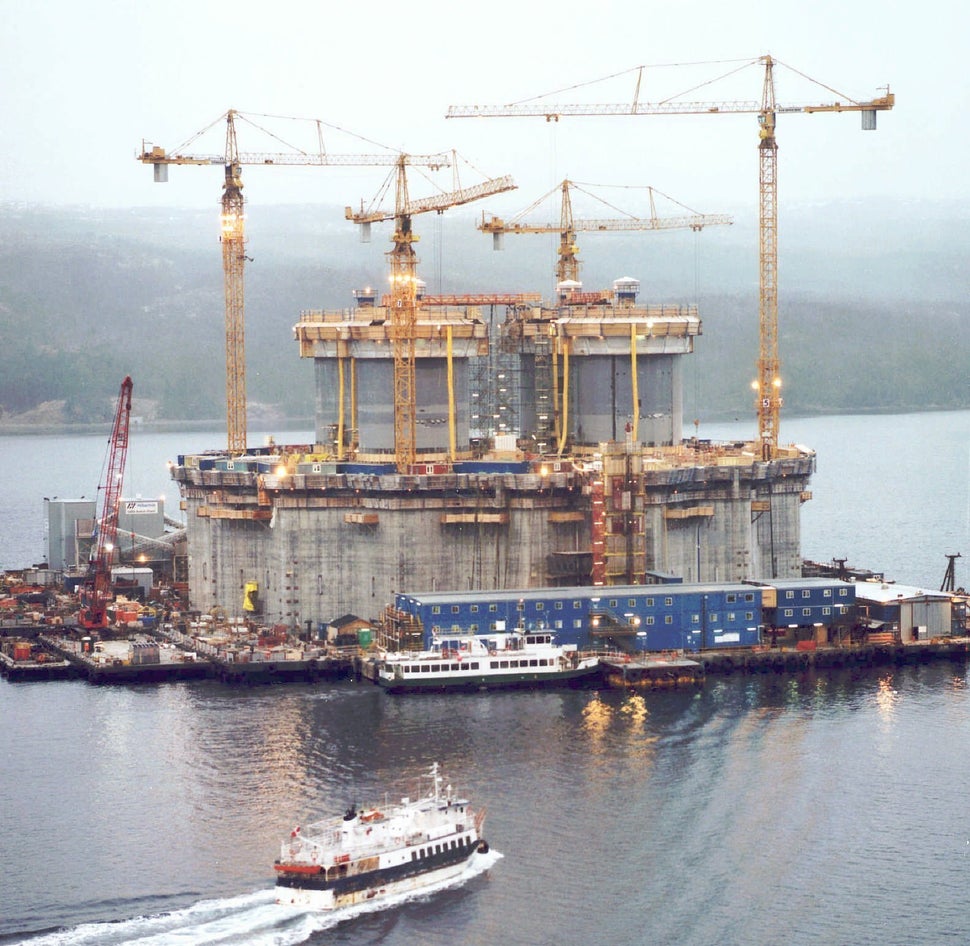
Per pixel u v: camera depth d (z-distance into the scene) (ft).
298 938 635.25
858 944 634.02
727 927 645.10
